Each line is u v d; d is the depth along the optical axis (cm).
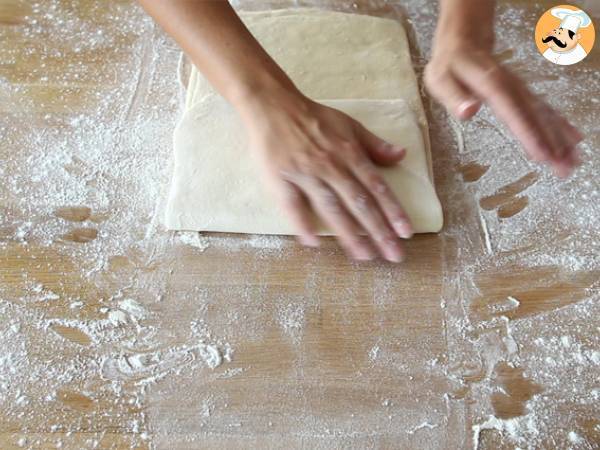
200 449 69
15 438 69
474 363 76
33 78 103
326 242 85
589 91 103
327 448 70
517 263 84
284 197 80
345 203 80
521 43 109
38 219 87
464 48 80
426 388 74
